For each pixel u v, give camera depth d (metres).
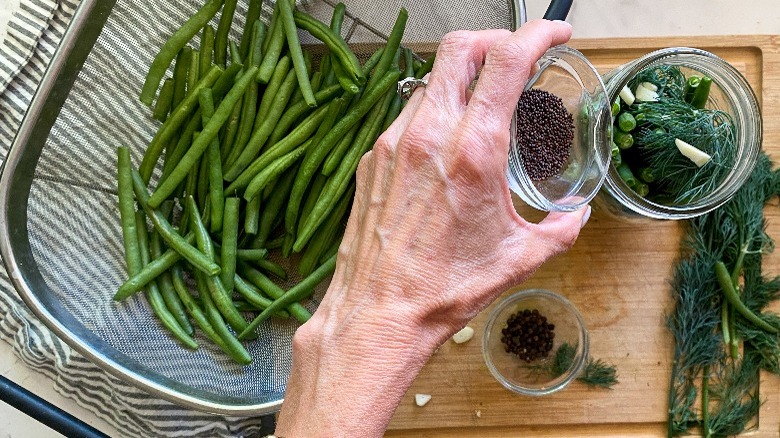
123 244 0.67
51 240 0.66
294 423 0.52
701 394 0.69
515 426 0.70
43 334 0.71
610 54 0.70
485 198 0.52
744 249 0.68
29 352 0.71
